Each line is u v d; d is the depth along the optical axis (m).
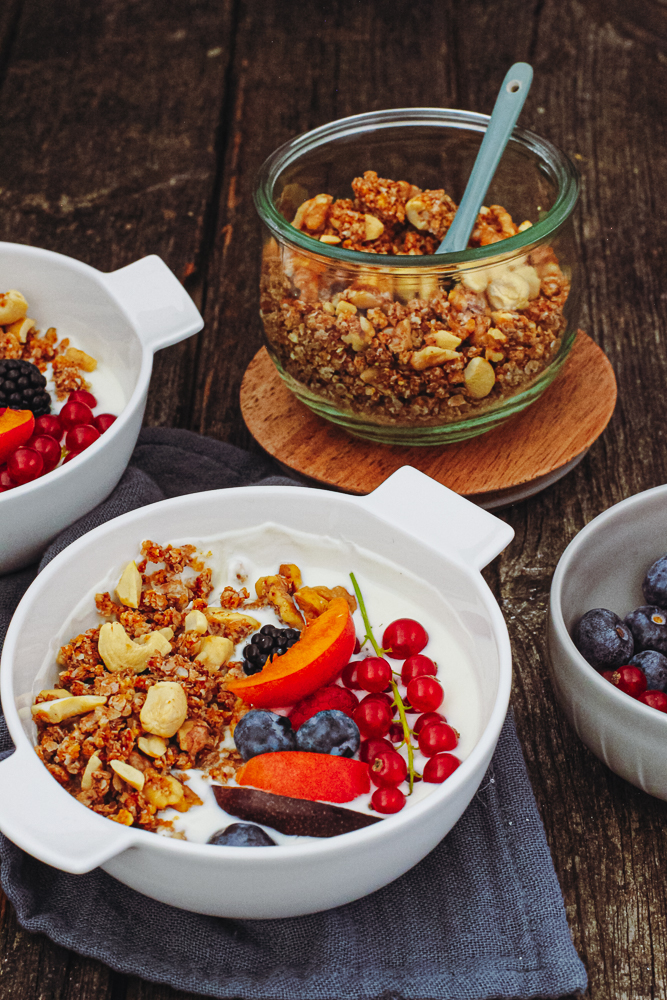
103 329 0.68
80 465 0.61
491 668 0.56
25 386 0.66
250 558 0.61
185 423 0.71
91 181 0.83
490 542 0.58
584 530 0.59
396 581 0.60
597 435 0.67
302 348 0.65
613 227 0.79
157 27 0.99
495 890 0.56
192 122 0.88
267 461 0.69
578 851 0.58
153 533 0.60
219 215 0.81
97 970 0.56
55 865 0.51
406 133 0.70
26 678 0.57
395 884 0.56
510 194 0.70
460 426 0.66
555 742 0.60
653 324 0.74
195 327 0.65
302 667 0.57
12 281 0.69
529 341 0.64
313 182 0.70
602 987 0.55
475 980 0.54
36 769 0.53
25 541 0.62
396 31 0.97
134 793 0.55
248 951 0.55
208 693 0.58
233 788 0.54
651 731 0.55
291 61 0.94
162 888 0.54
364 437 0.67
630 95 0.89
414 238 0.70
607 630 0.59
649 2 0.98
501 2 0.99
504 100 0.67
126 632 0.59
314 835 0.54
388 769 0.55
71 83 0.93
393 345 0.63
